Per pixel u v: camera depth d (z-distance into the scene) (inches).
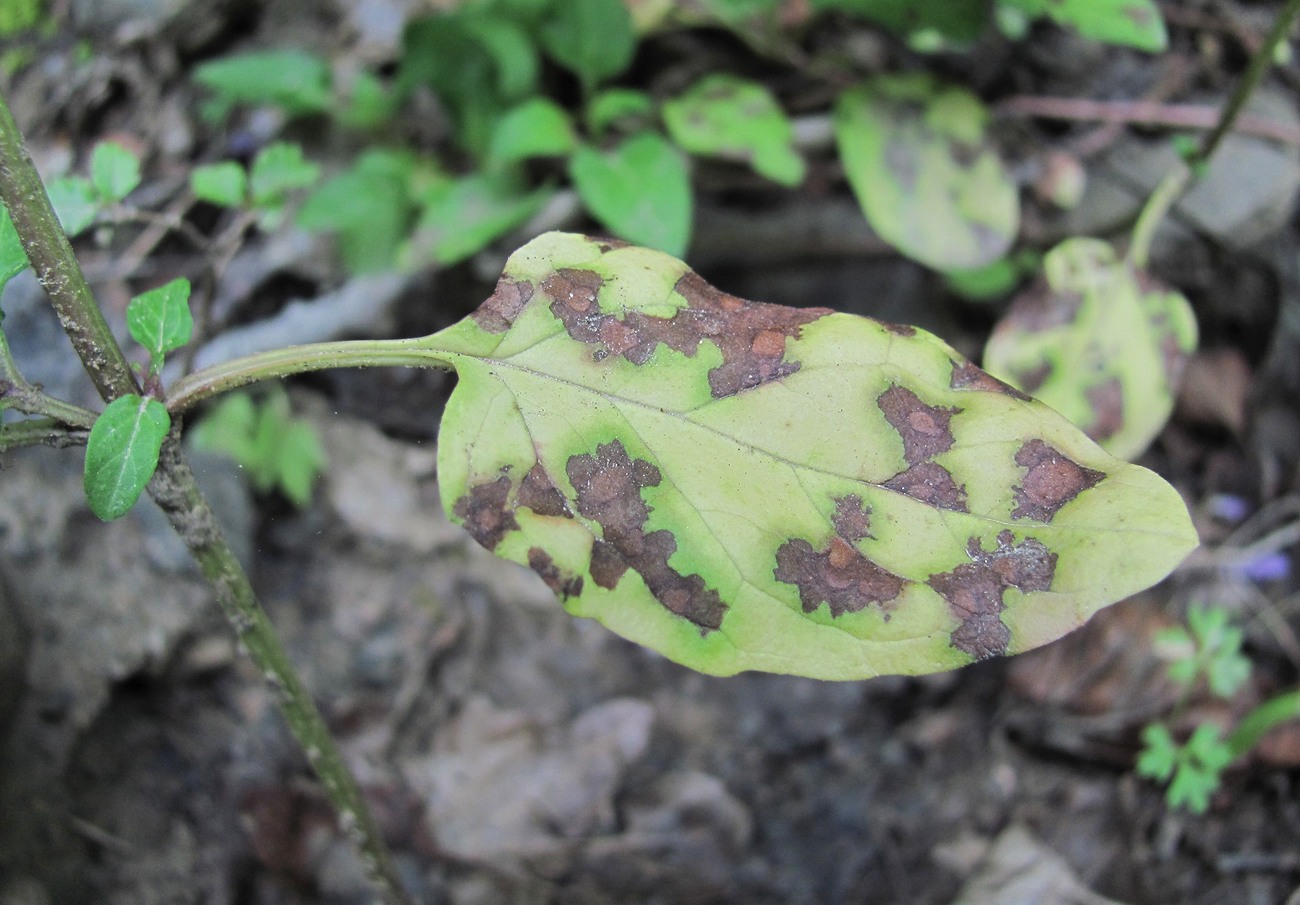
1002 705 11.7
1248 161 12.2
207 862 10.3
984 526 5.7
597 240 6.2
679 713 11.7
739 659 5.8
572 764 11.3
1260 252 12.2
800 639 5.7
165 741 10.4
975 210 11.1
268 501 11.7
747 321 6.1
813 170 12.4
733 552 5.8
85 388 10.9
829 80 12.5
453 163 12.8
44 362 10.9
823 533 5.8
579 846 11.0
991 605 5.6
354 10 13.6
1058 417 5.9
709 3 12.0
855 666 5.7
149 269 12.3
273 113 13.1
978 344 13.0
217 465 11.2
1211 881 10.5
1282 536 11.8
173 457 6.1
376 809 10.9
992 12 11.7
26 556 9.8
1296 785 10.7
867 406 5.9
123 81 13.0
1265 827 10.6
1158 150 12.5
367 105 12.7
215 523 6.5
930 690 11.8
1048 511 5.7
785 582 5.8
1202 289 12.5
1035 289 10.9
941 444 5.8
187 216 12.6
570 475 5.8
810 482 5.8
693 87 11.6
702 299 6.1
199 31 13.3
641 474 5.8
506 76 11.6
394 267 11.7
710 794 11.3
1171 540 5.5
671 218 10.2
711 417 5.9
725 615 5.8
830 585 5.8
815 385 5.9
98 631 10.0
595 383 5.9
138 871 9.9
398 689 11.4
